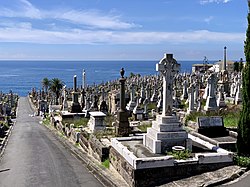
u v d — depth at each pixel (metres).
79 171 15.01
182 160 11.77
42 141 25.11
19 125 41.34
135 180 11.22
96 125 23.52
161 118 13.17
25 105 83.31
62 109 45.34
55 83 75.19
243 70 13.66
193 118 22.33
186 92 40.78
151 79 69.94
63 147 21.98
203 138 16.48
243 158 12.61
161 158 11.51
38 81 192.38
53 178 13.94
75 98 37.22
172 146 12.98
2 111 55.62
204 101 32.75
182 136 13.13
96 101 41.34
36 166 16.22
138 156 12.38
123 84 19.86
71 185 12.89
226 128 18.27
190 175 11.76
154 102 38.91
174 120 13.22
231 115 22.62
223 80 42.62
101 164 15.61
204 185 10.77
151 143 13.23
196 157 12.03
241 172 11.75
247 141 13.34
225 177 11.26
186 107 30.94
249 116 13.29
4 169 15.88
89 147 19.05
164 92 13.34
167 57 13.30
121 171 12.75
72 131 24.84
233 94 38.03
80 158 17.94
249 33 13.50
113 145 14.41
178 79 61.22
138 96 38.97
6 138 27.98
